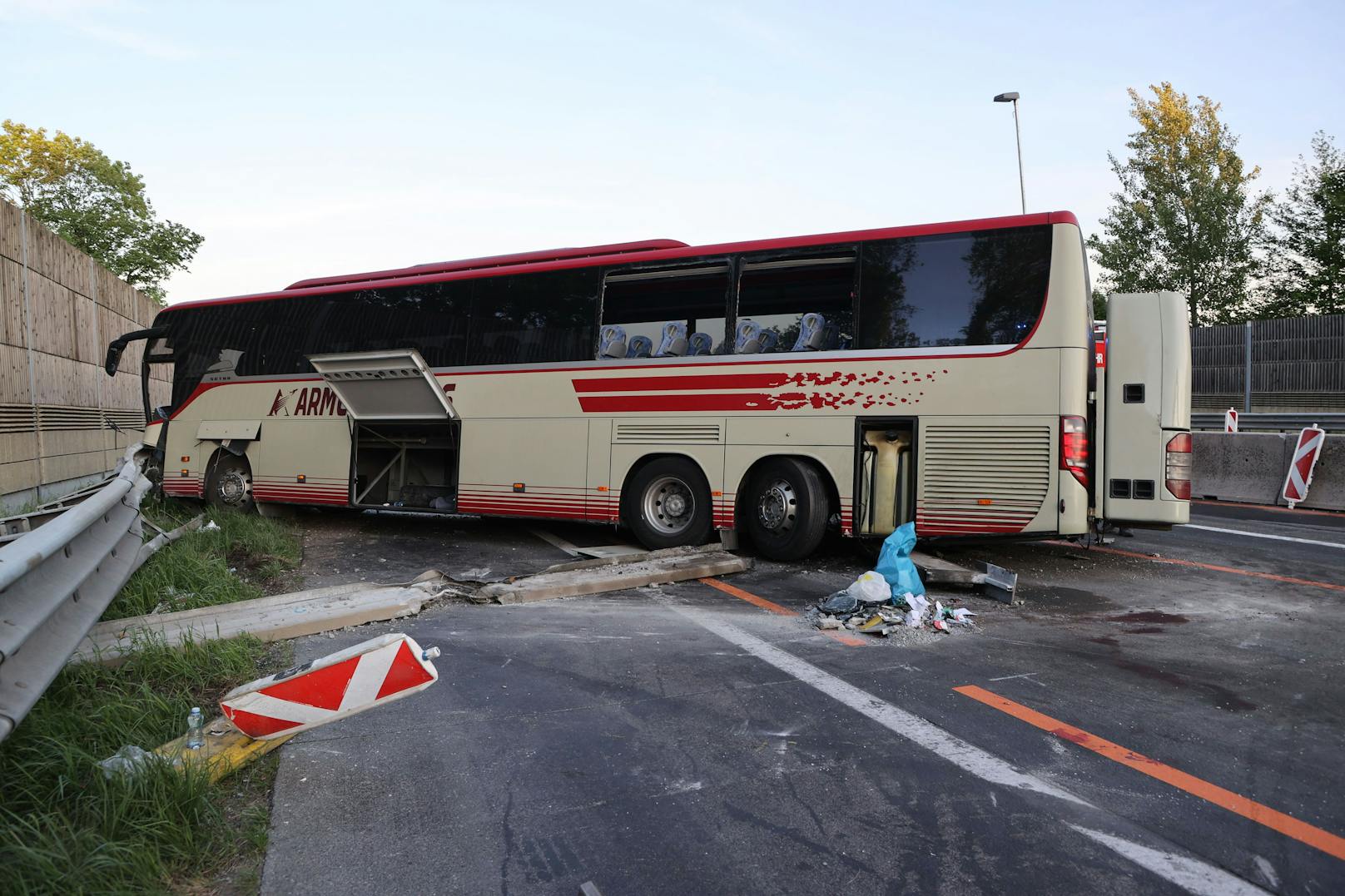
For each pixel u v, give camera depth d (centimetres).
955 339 792
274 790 353
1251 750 397
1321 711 449
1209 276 3244
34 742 343
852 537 823
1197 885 284
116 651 484
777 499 862
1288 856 302
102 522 585
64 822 290
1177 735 415
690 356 909
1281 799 347
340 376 1055
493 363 1027
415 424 1078
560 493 974
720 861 300
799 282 866
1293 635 606
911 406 802
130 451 902
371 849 307
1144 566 874
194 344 1275
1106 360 771
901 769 375
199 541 871
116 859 273
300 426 1170
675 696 470
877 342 820
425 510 1064
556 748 399
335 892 280
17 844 267
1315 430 1372
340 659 341
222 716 411
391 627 608
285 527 1080
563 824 326
